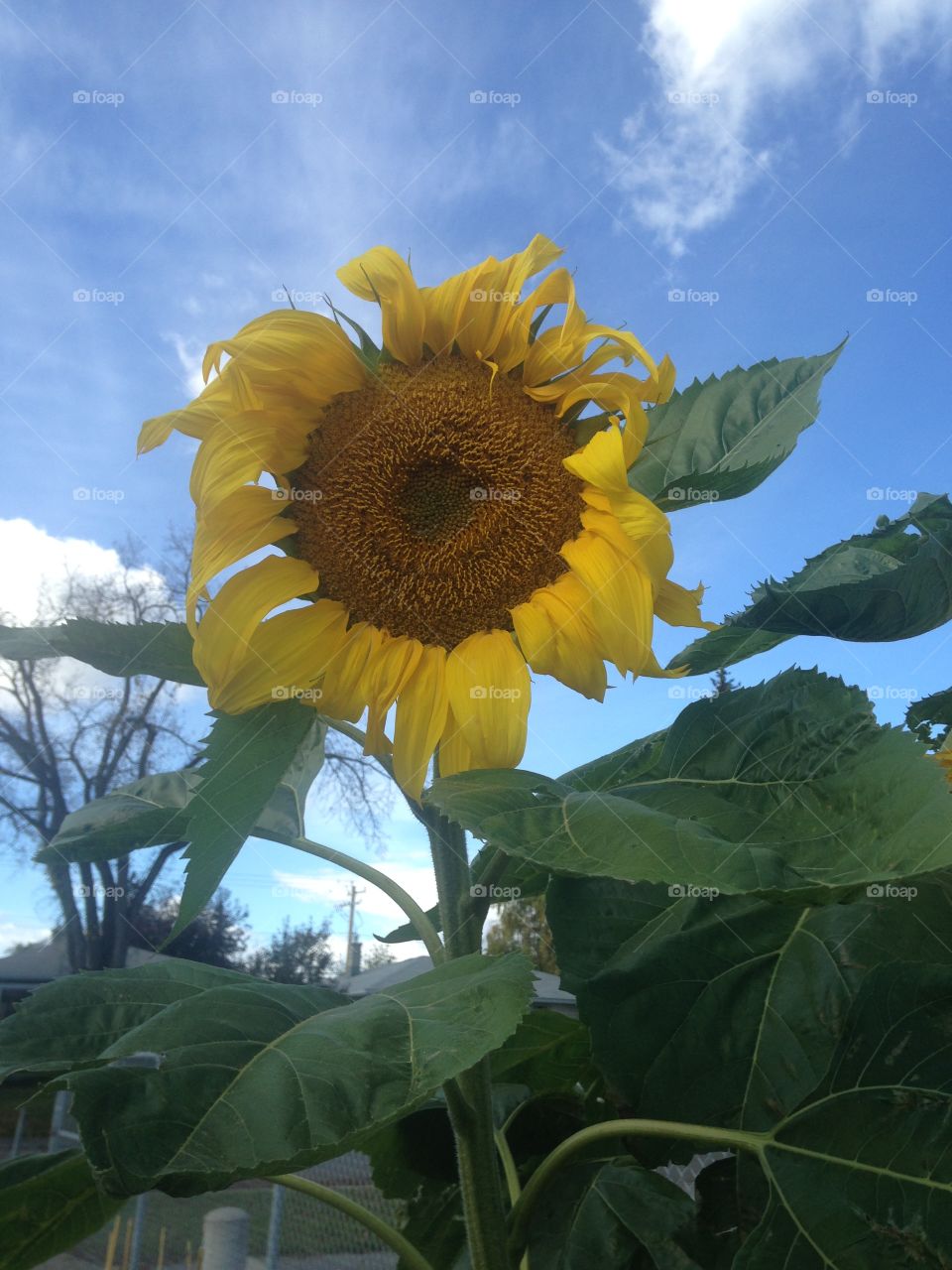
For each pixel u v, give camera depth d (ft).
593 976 1.40
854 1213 1.18
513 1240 1.31
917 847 1.03
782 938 1.42
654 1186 1.53
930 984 1.26
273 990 1.25
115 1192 0.89
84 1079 0.98
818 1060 1.31
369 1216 1.33
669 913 1.45
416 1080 1.00
